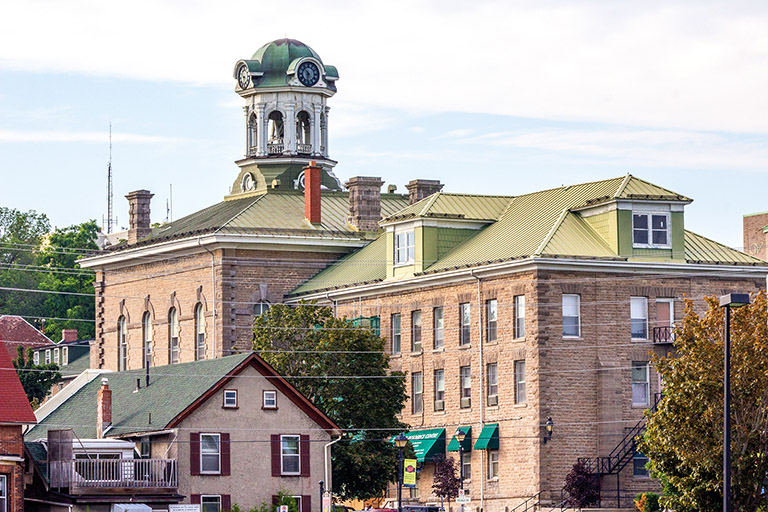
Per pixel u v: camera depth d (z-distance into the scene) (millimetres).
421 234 114312
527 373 104812
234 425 94250
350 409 101125
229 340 123250
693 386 78938
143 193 138250
